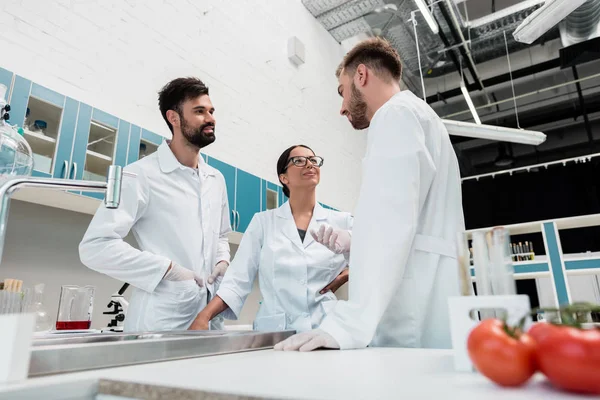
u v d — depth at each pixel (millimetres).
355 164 4887
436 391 364
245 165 3117
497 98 6152
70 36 2096
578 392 354
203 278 1600
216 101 2967
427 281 907
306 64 4211
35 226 1927
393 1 4344
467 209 6492
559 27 5023
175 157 1672
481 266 539
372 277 784
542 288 5297
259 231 1577
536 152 6066
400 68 1144
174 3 2756
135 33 2443
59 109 1802
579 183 5754
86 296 1591
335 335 725
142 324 1438
